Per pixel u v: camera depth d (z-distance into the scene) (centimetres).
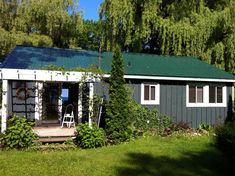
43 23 2534
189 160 1288
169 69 2091
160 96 2003
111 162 1216
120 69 1585
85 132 1464
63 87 2009
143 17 2752
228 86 2184
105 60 2112
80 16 2491
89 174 1068
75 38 3050
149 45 3219
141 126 1802
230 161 1148
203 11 2864
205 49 2744
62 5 2384
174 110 2036
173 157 1326
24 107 1872
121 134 1560
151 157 1311
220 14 2681
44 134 1535
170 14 2881
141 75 1914
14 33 2395
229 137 1102
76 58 2070
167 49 2750
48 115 1923
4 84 1494
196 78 2042
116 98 1572
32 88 1884
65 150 1409
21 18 2409
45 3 2323
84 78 1627
